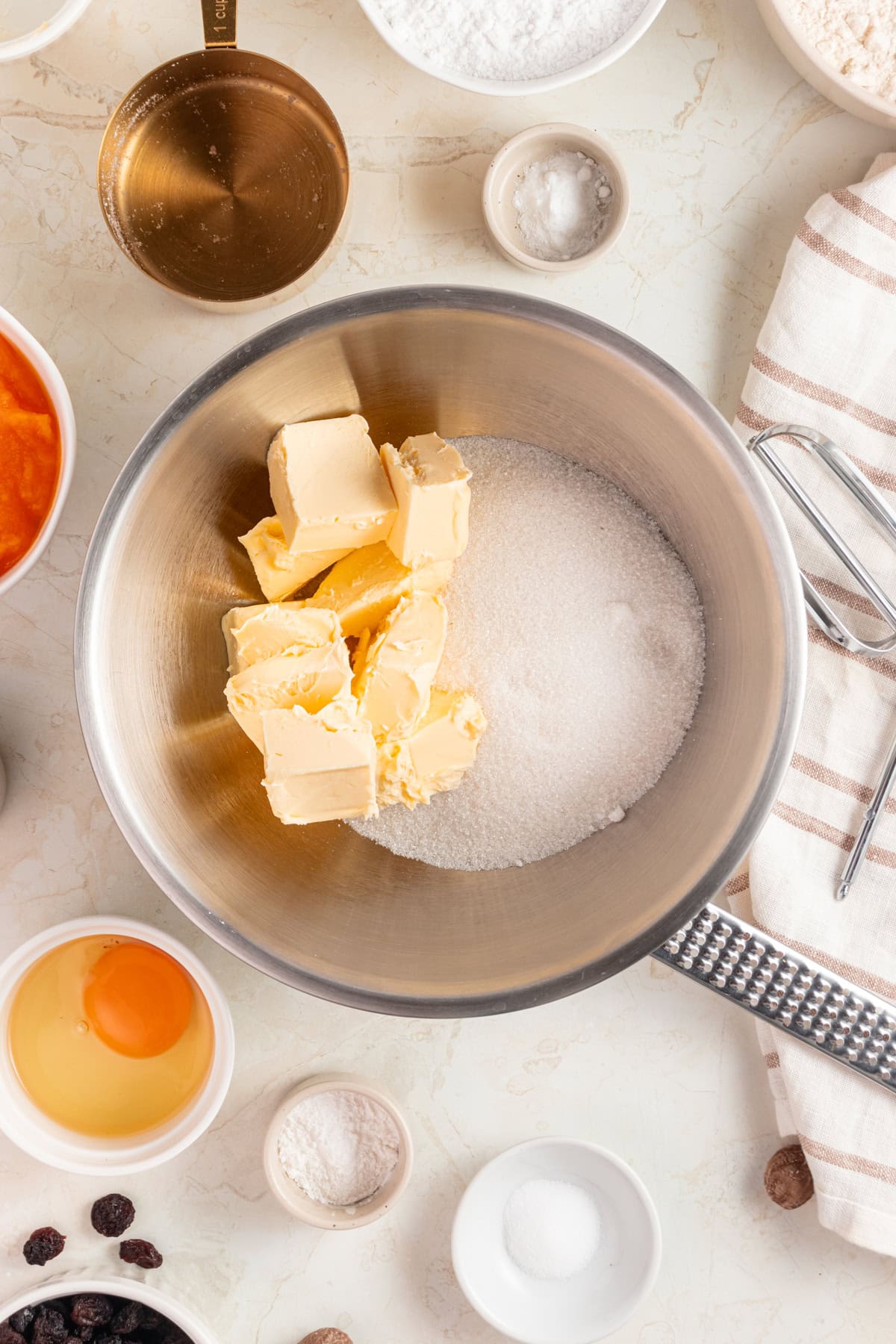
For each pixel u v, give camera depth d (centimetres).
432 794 72
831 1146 74
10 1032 74
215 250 73
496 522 73
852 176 75
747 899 75
